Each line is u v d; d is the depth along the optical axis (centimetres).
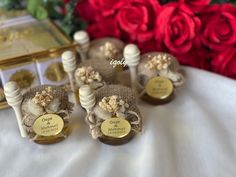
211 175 23
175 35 29
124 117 24
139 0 30
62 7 34
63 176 23
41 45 29
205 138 25
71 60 27
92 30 33
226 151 25
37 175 24
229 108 28
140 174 23
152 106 28
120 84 28
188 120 27
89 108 24
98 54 29
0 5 34
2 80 28
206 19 29
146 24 30
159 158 23
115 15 31
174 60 28
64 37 30
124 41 33
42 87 26
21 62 28
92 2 32
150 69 27
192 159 24
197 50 30
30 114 24
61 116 25
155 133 25
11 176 24
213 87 29
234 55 29
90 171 24
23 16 33
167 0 31
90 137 26
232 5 29
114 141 25
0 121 28
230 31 29
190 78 30
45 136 25
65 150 25
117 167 24
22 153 25
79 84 27
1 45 30
